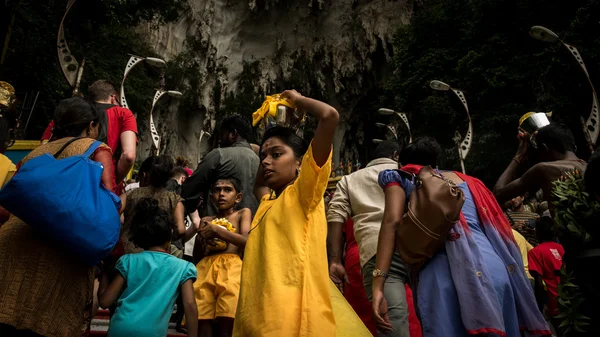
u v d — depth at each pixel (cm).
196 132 4903
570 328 262
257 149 530
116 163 409
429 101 3080
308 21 5066
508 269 277
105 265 435
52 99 2030
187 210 484
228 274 397
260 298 228
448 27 3441
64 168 258
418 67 3438
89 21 2223
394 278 345
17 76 1906
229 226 412
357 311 408
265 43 5134
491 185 2839
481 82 2864
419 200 265
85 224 251
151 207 356
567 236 272
